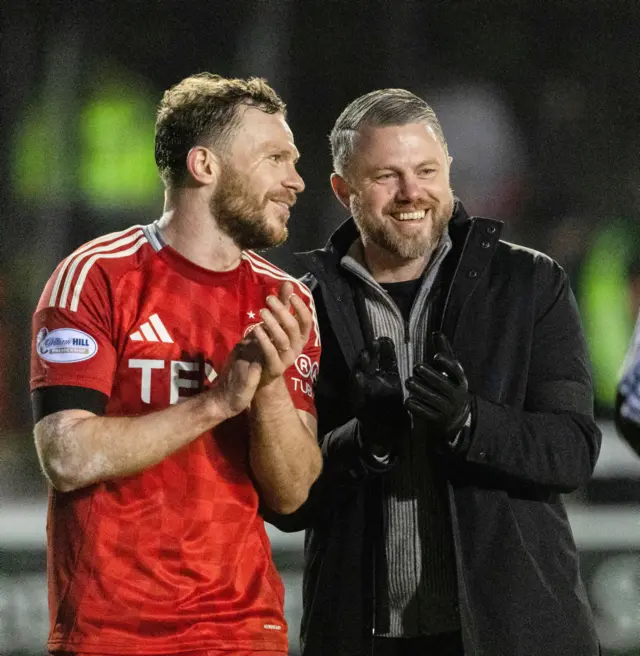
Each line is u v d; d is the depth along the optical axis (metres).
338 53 29.91
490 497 9.55
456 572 9.31
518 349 9.81
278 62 29.86
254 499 8.57
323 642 9.92
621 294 28.05
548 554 9.64
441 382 9.06
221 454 8.44
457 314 9.88
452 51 30.02
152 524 8.11
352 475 9.60
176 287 8.45
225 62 29.89
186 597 8.10
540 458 9.34
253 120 8.59
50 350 8.11
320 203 29.12
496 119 29.89
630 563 16.69
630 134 29.66
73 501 8.13
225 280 8.61
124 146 29.67
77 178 29.52
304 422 9.03
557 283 10.04
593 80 29.88
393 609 9.78
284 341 7.82
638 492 19.66
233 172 8.52
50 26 29.50
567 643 9.44
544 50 29.92
